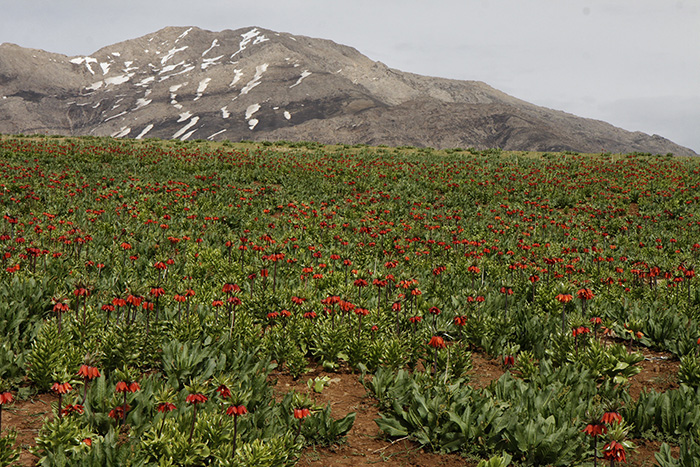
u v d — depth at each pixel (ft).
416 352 27.55
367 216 71.67
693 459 16.97
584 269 50.49
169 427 16.94
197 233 55.77
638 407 20.94
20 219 54.75
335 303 28.32
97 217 58.85
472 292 36.37
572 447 18.04
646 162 124.57
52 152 109.91
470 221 72.90
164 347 23.75
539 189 94.38
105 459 15.15
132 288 24.16
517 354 28.84
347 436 20.40
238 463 15.83
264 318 31.53
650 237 65.57
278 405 19.95
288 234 57.82
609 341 32.99
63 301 23.41
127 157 111.65
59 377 17.01
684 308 35.78
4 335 24.59
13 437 15.92
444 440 19.51
